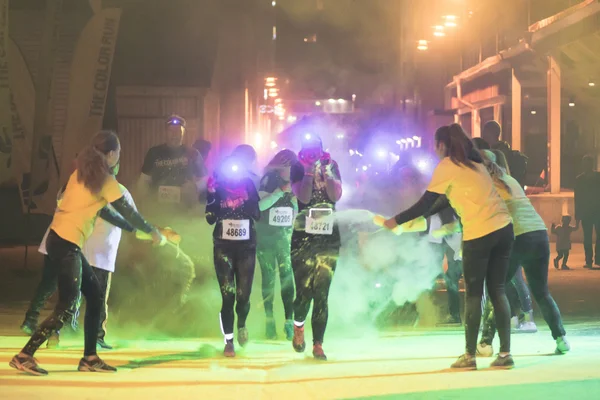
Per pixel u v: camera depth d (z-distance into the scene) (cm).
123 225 806
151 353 918
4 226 2814
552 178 3147
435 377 720
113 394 646
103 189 755
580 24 2894
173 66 2591
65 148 2133
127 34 2642
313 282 869
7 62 2192
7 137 2220
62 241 748
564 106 4153
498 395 629
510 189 864
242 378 729
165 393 651
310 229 860
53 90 2286
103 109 2153
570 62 3550
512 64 3612
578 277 1838
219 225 913
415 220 850
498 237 771
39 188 2094
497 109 4059
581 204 2031
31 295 1591
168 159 1192
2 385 687
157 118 2592
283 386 684
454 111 4878
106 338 1077
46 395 641
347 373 754
